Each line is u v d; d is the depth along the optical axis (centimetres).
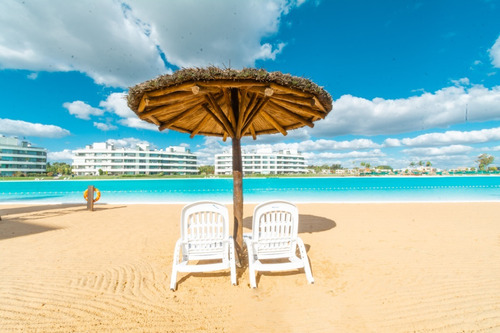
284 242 341
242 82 281
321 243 471
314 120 441
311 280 306
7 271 338
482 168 11269
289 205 327
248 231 574
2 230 574
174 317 237
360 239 496
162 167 10169
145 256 403
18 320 231
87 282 308
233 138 364
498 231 551
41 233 548
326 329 220
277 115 475
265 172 10988
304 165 12712
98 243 473
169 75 274
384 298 271
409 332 216
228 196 1773
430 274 330
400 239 495
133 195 1862
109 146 9488
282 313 245
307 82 296
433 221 659
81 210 859
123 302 262
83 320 232
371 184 2950
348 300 267
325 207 910
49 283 304
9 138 8575
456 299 268
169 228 597
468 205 935
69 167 9981
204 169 12338
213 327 223
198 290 288
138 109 333
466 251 420
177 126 482
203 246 321
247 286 298
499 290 287
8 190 2466
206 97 339
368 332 216
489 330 218
